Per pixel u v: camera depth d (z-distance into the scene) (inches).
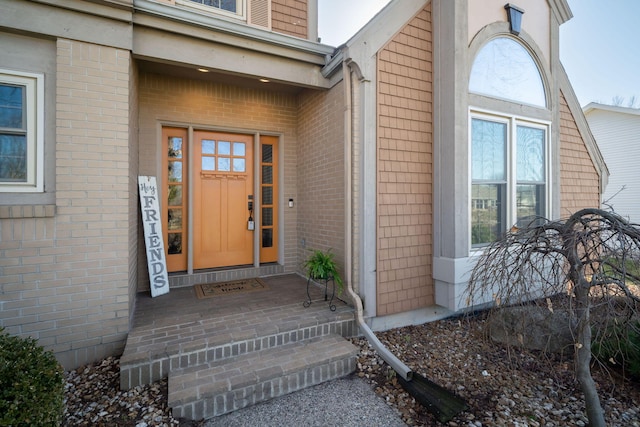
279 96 193.0
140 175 156.3
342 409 91.1
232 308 134.1
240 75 144.6
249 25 135.1
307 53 151.9
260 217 193.0
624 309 80.4
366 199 134.7
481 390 99.1
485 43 152.6
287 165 196.1
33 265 99.9
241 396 90.9
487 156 155.3
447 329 144.0
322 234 167.2
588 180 214.8
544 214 177.2
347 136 139.8
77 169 104.7
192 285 169.6
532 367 111.7
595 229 79.0
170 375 94.0
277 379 96.2
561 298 88.4
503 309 96.7
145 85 158.9
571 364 112.1
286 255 195.6
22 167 101.2
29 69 100.5
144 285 159.2
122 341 110.4
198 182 178.5
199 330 111.3
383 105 137.6
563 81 199.8
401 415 88.8
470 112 148.2
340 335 126.0
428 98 149.1
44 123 102.3
